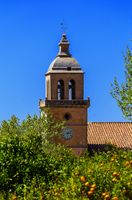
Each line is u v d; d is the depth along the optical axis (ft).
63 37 371.97
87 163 75.82
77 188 64.95
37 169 83.87
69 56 369.91
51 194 69.56
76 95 360.89
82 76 363.35
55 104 356.79
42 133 220.43
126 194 63.52
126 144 362.12
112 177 65.62
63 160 88.12
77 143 355.56
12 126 197.88
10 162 83.35
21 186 79.05
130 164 70.54
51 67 366.43
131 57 162.81
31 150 87.40
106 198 62.54
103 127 378.73
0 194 79.82
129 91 161.68
